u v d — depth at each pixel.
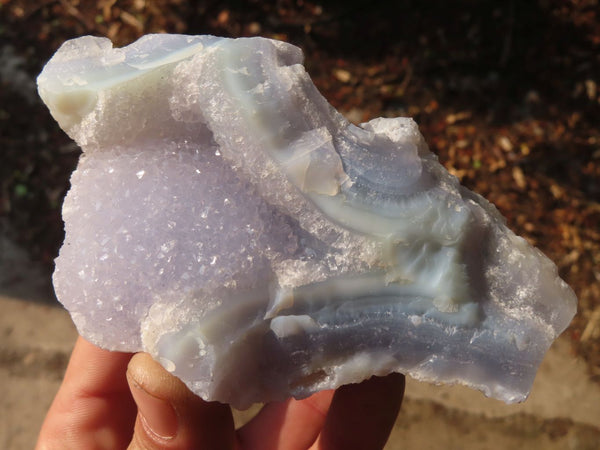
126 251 0.11
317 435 0.19
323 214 0.10
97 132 0.11
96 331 0.11
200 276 0.10
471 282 0.10
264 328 0.10
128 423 0.17
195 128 0.11
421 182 0.11
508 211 0.31
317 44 0.35
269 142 0.10
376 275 0.10
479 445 0.27
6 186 0.31
